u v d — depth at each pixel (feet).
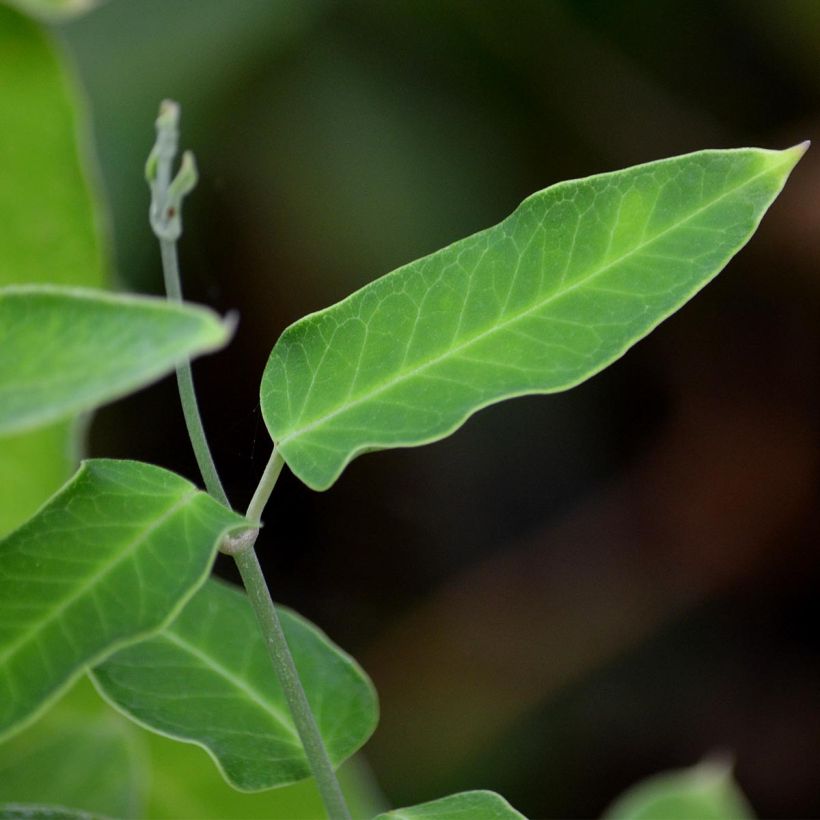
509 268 2.02
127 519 1.96
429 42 4.94
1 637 1.94
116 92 4.33
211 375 4.75
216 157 4.58
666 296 2.00
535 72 5.08
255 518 2.01
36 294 1.86
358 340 2.02
